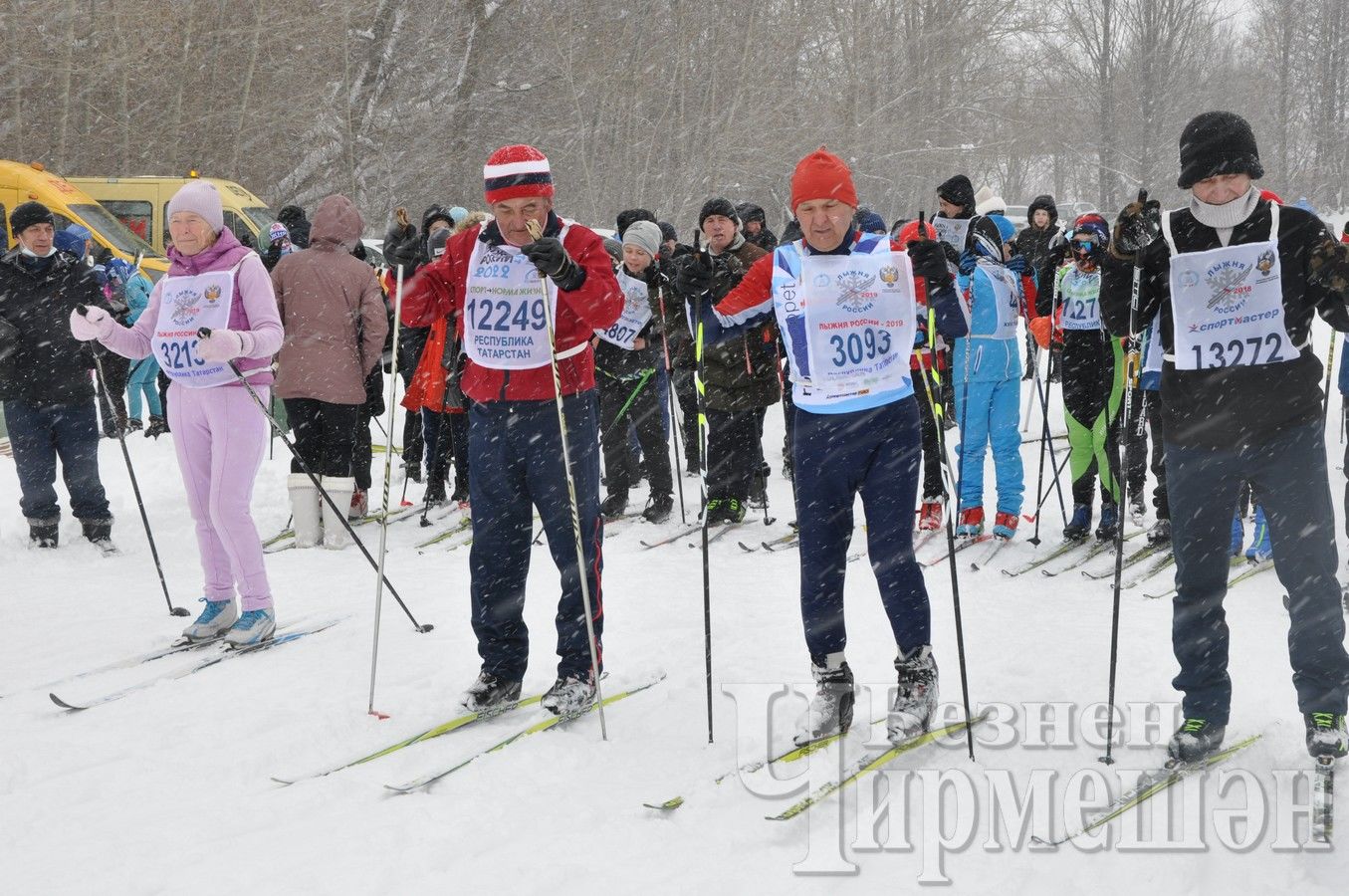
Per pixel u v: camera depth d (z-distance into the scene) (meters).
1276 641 4.71
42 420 6.62
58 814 3.20
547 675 4.34
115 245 12.95
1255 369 3.31
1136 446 6.72
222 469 4.64
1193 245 3.37
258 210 14.54
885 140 30.84
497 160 3.65
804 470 3.63
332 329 6.50
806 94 30.14
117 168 19.34
